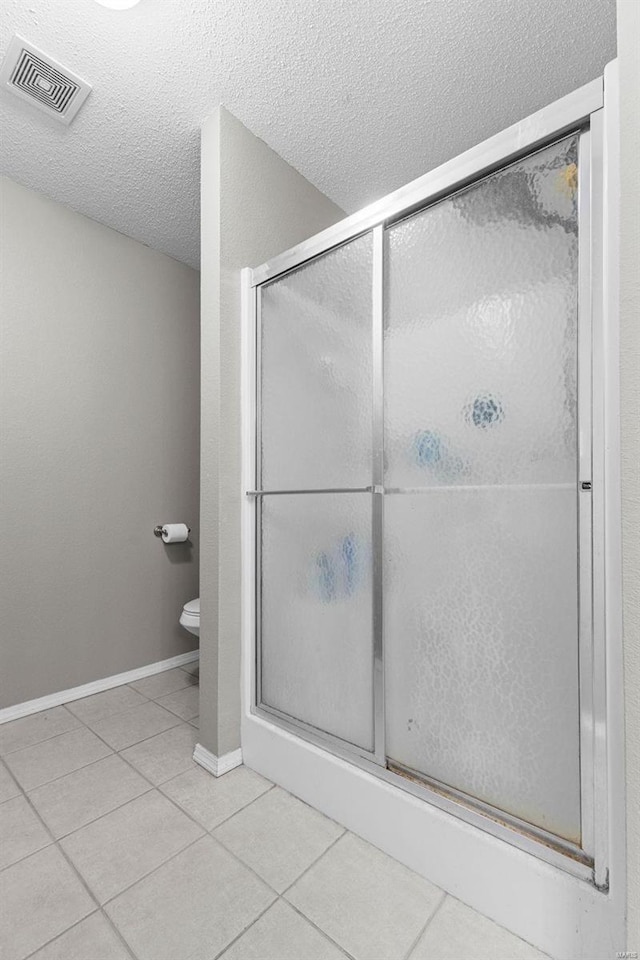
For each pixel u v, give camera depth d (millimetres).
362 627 1326
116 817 1331
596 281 892
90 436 2252
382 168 1940
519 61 1454
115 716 1977
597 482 891
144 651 2451
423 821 1123
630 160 786
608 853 873
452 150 1837
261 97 1575
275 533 1589
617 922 843
